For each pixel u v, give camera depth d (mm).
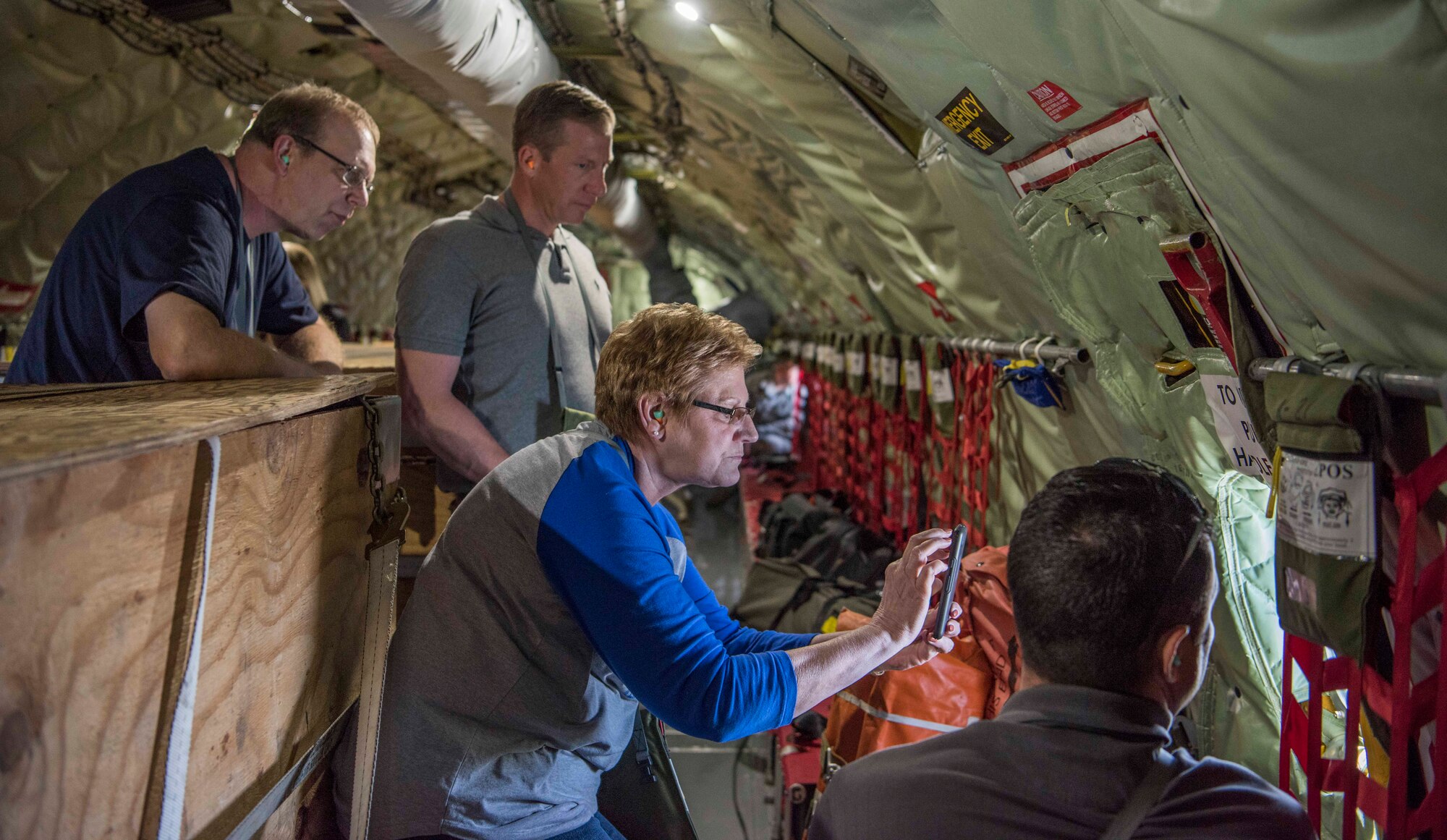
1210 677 1688
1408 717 911
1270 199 936
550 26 3027
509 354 2025
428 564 1383
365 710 1295
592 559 1253
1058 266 1625
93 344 1641
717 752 3342
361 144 1845
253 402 1049
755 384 8648
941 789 869
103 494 729
